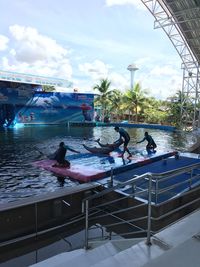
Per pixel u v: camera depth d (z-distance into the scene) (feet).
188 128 85.97
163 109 106.73
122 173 27.71
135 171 28.40
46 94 88.17
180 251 8.02
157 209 17.30
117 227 18.60
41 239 17.31
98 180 25.32
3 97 81.00
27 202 17.24
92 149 38.37
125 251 8.46
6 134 66.85
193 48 70.64
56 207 18.37
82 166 30.40
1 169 31.81
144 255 8.22
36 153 42.65
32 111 86.94
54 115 90.07
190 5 52.11
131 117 104.01
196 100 81.35
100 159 34.12
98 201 20.89
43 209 17.94
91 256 9.50
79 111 92.68
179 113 90.17
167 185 21.59
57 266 8.96
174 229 9.78
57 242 17.07
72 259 9.35
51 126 87.10
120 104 101.40
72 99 91.40
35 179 27.91
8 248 16.14
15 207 16.58
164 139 65.87
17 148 47.34
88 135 67.51
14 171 30.94
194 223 10.21
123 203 19.52
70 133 71.05
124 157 35.14
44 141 56.13
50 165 32.14
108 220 19.44
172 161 32.81
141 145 50.96
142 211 18.21
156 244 8.84
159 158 35.70
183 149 51.08
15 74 80.53
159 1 56.39
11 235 16.63
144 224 18.10
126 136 36.68
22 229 17.03
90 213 20.12
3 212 16.28
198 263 7.44
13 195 23.70
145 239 9.96
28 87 85.25
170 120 93.61
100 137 64.23
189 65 81.61
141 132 77.51
